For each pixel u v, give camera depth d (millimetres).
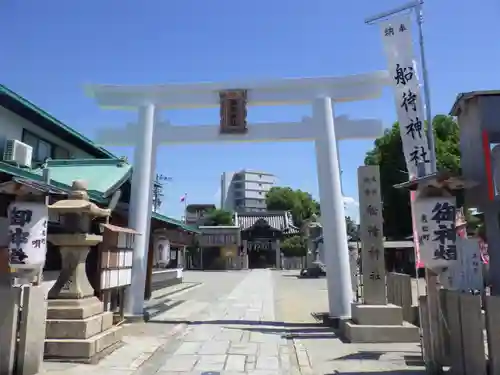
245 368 7574
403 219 29266
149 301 17219
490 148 6594
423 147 10078
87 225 8156
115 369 7211
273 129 12438
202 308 15875
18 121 12359
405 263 33031
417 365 7543
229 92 12570
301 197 69375
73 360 7379
